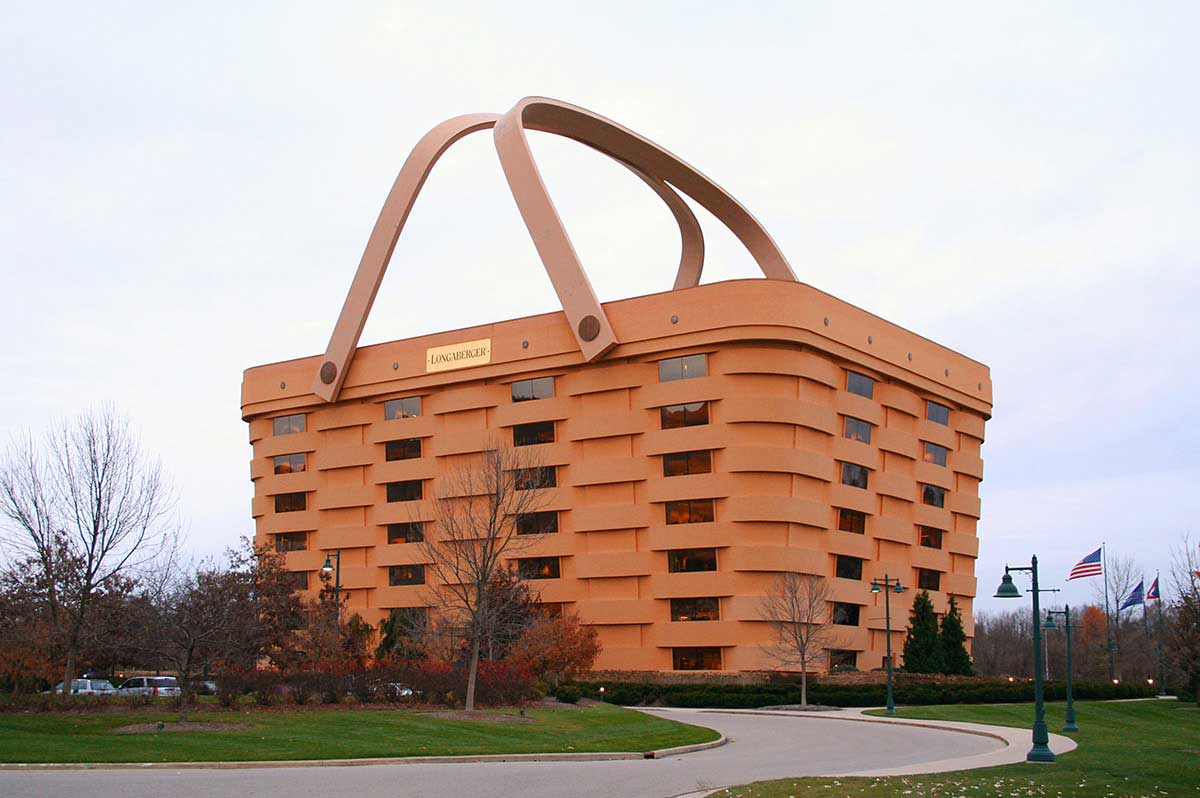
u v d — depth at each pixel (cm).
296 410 9219
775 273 7900
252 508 9519
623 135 7550
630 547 7475
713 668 7125
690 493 7231
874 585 5869
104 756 2561
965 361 9062
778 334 7156
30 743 2731
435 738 3216
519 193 7819
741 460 7112
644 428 7450
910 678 7212
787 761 3130
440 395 8400
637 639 7388
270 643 4978
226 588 3975
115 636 4050
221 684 4003
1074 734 4266
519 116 7731
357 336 8788
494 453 5969
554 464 7775
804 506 7212
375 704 4266
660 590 7294
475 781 2409
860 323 7812
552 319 7900
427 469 8369
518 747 3130
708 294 7275
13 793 2033
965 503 8950
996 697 6706
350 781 2344
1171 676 8719
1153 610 12288
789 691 6550
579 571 7619
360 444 8800
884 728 4722
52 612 3809
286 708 3984
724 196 7838
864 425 7900
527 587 6762
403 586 8325
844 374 7725
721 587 7094
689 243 8412
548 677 6681
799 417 7219
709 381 7238
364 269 8744
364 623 6719
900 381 8244
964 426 9006
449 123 8438
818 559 7269
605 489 7594
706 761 3114
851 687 6594
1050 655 13188
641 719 4309
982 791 2205
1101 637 12606
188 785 2195
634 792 2270
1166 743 3831
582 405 7738
